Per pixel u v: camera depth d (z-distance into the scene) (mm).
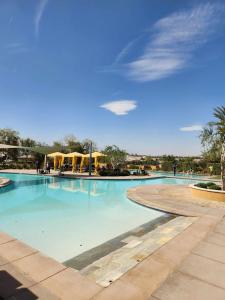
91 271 4047
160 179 23453
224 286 3449
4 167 30141
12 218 8352
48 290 3240
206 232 5902
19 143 45312
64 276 3639
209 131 11711
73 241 6035
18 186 16156
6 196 12633
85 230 6973
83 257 4934
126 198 12164
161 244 5293
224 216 7570
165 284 3471
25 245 4836
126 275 3736
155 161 39312
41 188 15578
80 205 10633
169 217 8055
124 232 6691
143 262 4203
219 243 5137
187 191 13297
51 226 7402
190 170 29531
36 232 6820
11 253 4430
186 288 3377
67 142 44719
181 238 5457
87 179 20250
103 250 5312
